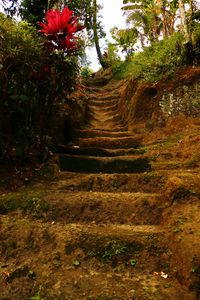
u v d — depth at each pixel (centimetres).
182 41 792
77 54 499
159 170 480
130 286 269
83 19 1055
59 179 462
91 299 256
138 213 372
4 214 375
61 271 291
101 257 302
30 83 481
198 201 350
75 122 735
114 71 1719
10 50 426
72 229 335
